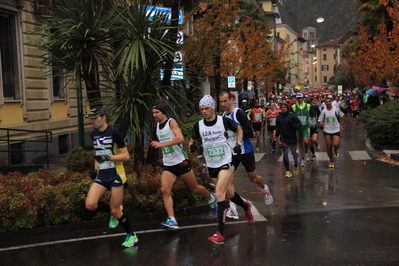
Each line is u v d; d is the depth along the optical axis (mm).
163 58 8664
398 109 16766
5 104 14492
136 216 7695
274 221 7461
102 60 8797
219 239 6219
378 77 26047
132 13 8289
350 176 11680
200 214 8289
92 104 8602
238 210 8516
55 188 7477
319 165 13914
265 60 28781
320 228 6848
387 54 21469
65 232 7195
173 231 7066
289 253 5695
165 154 6988
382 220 7172
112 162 6168
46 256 5961
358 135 23641
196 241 6438
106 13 9391
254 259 5520
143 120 8711
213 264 5395
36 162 15938
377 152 16141
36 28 8453
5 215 6809
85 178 8039
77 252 6098
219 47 21312
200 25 20797
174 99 8805
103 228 7453
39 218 7223
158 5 9242
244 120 7367
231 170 6617
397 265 5133
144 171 8789
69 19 8133
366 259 5359
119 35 8656
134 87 8250
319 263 5289
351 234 6441
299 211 8156
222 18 20719
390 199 8828
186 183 7336
